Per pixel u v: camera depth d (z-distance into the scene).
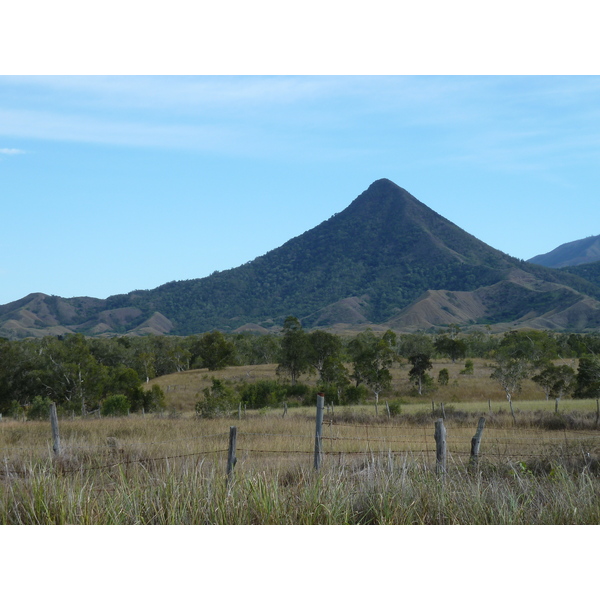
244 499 6.17
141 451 11.03
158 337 95.00
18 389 52.69
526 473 7.80
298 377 62.22
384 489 6.39
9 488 6.45
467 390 50.56
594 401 35.50
